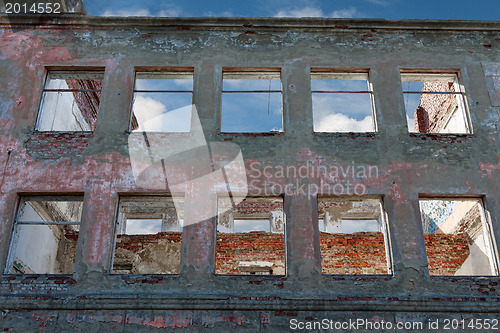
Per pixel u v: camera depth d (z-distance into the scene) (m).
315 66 13.29
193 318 10.62
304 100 12.88
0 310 10.65
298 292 10.86
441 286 10.97
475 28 13.78
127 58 13.33
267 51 13.50
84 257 11.12
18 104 12.69
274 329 10.53
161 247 15.89
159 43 13.56
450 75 13.49
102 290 10.84
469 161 12.18
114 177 11.89
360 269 15.16
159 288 10.89
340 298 10.74
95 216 11.49
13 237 11.41
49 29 13.68
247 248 15.48
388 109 12.78
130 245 15.89
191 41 13.62
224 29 13.78
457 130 16.05
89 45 13.48
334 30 13.78
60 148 12.19
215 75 13.16
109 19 13.66
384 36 13.73
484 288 10.97
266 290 10.88
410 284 10.97
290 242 11.34
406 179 11.94
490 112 12.83
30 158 12.05
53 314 10.62
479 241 14.99
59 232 16.16
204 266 11.11
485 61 13.48
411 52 13.52
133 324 10.55
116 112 12.64
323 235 15.54
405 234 11.41
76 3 15.63
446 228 16.86
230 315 10.65
